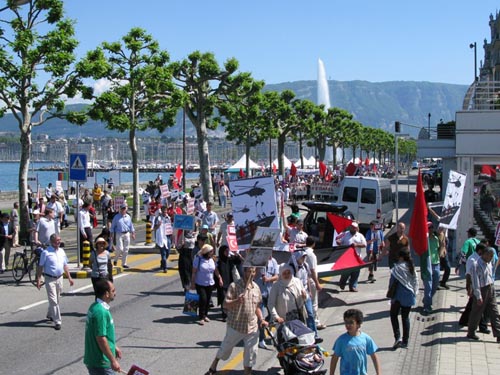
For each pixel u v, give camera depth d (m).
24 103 26.64
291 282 10.27
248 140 59.31
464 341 11.36
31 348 11.32
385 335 12.09
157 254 24.53
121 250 20.44
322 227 19.56
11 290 16.94
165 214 20.38
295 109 76.94
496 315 11.38
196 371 10.21
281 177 57.59
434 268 14.27
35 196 38.56
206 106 47.28
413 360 10.38
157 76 36.44
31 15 26.50
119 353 7.73
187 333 12.66
